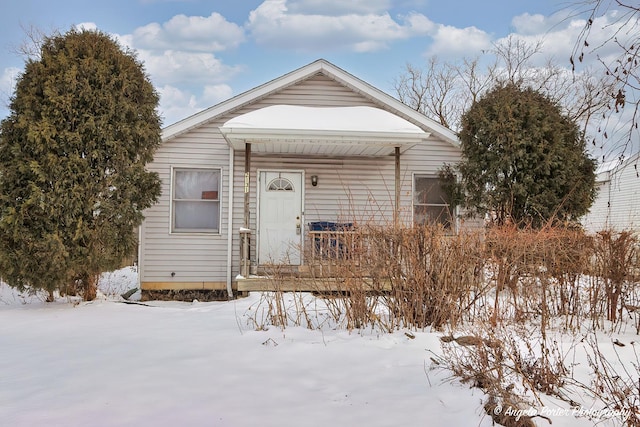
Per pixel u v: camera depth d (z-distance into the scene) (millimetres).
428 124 11352
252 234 11016
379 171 11359
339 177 11273
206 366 4547
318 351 4938
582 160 9609
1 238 7855
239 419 3326
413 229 5965
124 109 8594
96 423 3254
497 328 4938
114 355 4980
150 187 9055
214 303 9383
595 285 6227
